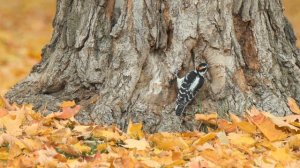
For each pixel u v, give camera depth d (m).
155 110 12.20
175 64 12.29
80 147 10.99
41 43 26.64
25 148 10.71
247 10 12.73
